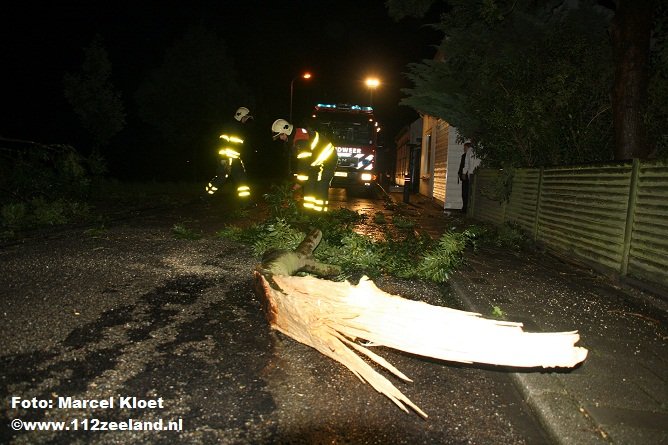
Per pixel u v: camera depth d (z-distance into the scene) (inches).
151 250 294.4
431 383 151.6
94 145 804.0
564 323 198.2
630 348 175.5
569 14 457.7
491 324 128.8
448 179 690.2
